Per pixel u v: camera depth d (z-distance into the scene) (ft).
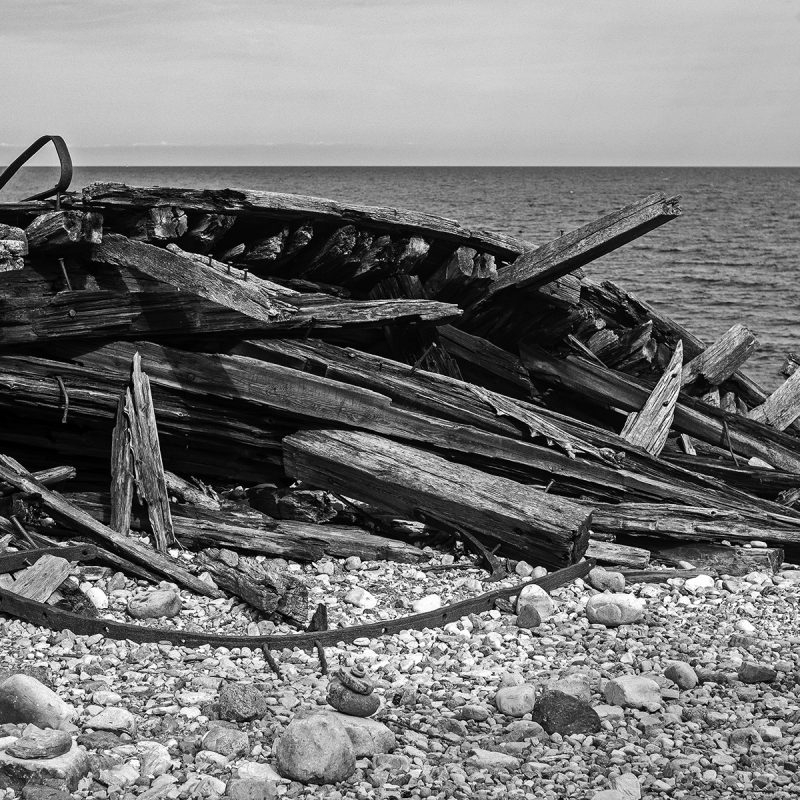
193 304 28.14
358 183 649.20
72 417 27.96
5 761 14.24
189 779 14.75
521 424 31.78
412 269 33.45
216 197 27.40
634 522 29.53
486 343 35.83
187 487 28.71
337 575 26.32
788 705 18.81
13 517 25.03
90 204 26.07
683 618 24.54
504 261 34.94
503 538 27.30
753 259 195.21
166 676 19.15
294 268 32.17
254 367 28.89
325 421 29.55
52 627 21.09
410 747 16.40
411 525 29.71
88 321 27.66
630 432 37.65
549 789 15.14
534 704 18.13
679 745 16.96
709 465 37.50
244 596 23.22
